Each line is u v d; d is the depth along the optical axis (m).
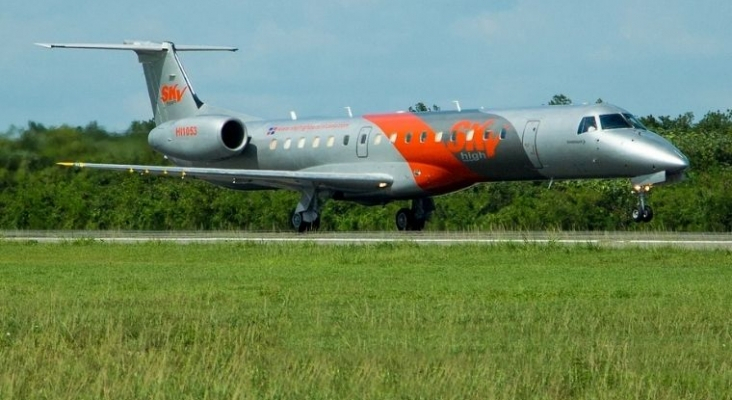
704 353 46.12
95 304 61.59
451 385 39.56
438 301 61.81
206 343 48.97
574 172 124.00
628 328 51.97
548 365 43.50
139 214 172.50
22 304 61.03
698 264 84.31
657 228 146.62
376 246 102.19
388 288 69.00
